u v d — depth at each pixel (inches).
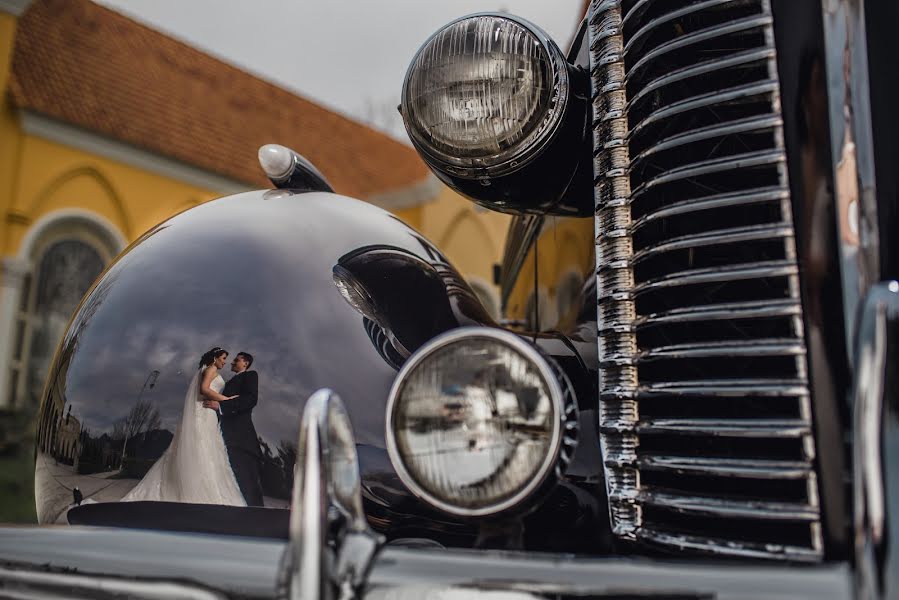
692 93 45.7
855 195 36.9
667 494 42.1
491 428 36.0
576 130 54.6
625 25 51.1
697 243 42.3
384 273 53.2
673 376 43.7
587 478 46.8
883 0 38.2
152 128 604.4
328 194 61.3
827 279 37.7
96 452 48.1
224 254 52.5
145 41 676.1
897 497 28.2
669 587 30.1
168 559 36.5
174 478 45.9
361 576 32.4
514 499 35.5
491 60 50.9
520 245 93.8
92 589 37.7
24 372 531.2
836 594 28.6
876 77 37.5
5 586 41.0
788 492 38.8
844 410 36.5
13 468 430.9
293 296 49.8
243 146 664.4
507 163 53.2
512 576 31.7
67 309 556.1
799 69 40.3
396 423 37.1
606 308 48.4
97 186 572.4
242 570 34.4
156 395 47.6
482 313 56.7
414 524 44.9
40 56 579.5
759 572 29.8
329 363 47.5
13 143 533.6
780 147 40.5
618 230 48.6
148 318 50.3
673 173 44.5
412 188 713.6
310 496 31.6
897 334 30.0
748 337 41.2
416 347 49.9
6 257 517.7
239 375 46.9
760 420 38.5
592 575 31.2
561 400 35.6
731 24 43.2
